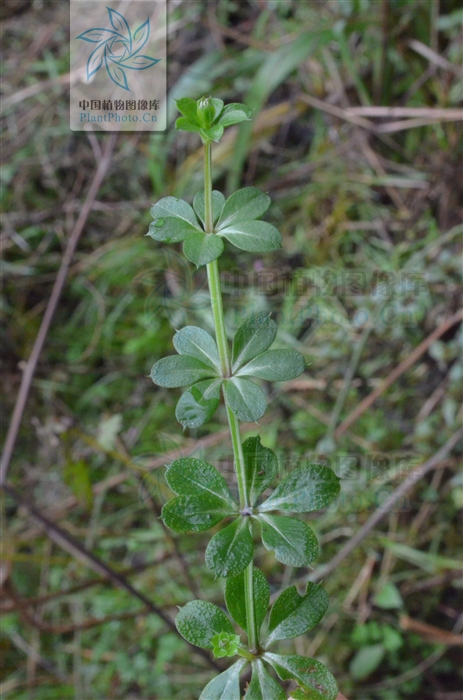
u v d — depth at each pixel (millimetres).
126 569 699
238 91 852
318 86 851
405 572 720
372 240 804
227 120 344
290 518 345
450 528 718
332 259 803
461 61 797
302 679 348
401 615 699
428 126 814
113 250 860
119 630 744
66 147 893
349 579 720
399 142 830
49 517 786
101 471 814
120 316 874
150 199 873
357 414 711
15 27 918
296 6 843
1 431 876
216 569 341
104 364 879
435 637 690
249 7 891
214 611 350
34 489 850
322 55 843
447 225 781
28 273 888
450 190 784
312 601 355
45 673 766
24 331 886
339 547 726
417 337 744
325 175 837
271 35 859
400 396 744
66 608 797
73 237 758
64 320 906
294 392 768
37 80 907
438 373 742
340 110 828
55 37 890
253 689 346
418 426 722
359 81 798
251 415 350
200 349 362
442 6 810
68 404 869
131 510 802
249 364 357
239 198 354
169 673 720
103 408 853
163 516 345
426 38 815
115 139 778
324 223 816
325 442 710
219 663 657
